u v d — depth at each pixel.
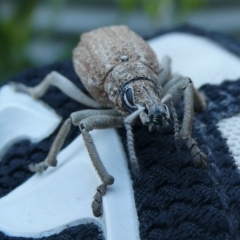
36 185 0.06
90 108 0.07
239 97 0.06
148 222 0.05
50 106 0.07
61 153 0.06
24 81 0.07
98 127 0.06
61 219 0.05
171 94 0.06
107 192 0.05
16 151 0.06
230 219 0.05
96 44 0.07
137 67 0.06
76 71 0.07
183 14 0.11
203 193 0.05
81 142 0.06
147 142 0.06
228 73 0.07
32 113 0.06
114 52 0.06
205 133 0.06
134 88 0.06
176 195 0.05
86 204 0.05
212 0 0.13
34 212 0.05
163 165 0.05
